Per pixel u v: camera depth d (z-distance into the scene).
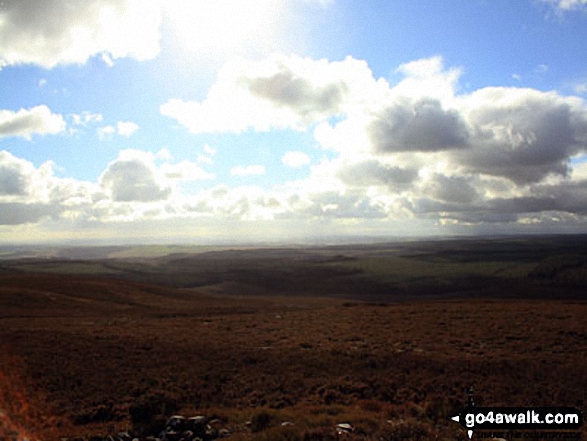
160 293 95.50
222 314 60.38
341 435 13.73
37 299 65.69
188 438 15.46
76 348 29.41
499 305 56.91
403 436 14.23
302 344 33.06
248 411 18.83
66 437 15.83
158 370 25.44
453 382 23.23
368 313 52.03
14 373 23.14
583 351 30.41
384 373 25.33
